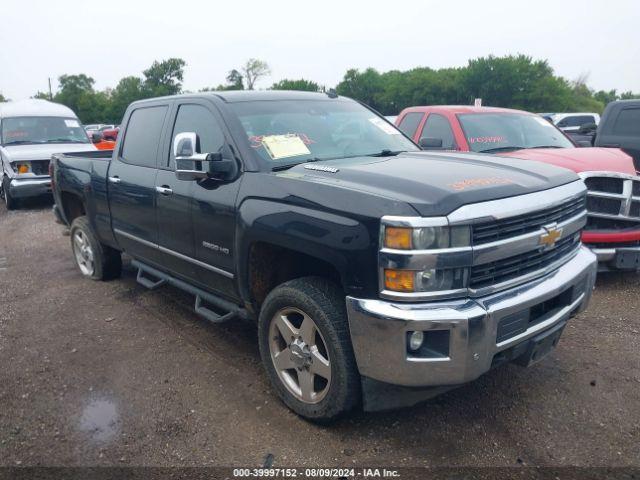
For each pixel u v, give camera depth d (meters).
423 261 2.64
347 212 2.86
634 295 5.24
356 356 2.89
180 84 78.25
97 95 78.75
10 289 5.92
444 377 2.72
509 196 2.91
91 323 4.89
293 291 3.18
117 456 3.04
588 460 2.91
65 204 6.41
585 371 3.82
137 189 4.65
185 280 4.52
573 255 3.48
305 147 3.88
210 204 3.76
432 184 2.88
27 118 12.13
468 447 3.04
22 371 4.02
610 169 5.27
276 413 3.41
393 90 64.94
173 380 3.84
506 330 2.84
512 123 7.07
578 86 79.62
